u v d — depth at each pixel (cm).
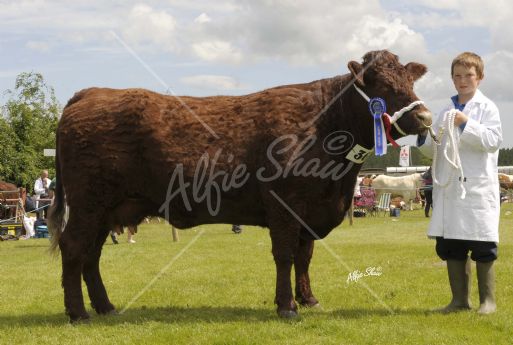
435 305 631
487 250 555
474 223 546
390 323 529
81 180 580
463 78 562
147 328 538
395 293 697
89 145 577
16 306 686
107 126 577
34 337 525
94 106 588
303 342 474
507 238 1348
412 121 530
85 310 591
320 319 546
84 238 584
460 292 578
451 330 503
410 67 566
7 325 575
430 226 572
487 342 468
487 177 550
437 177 566
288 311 561
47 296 748
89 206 582
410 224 1917
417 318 549
